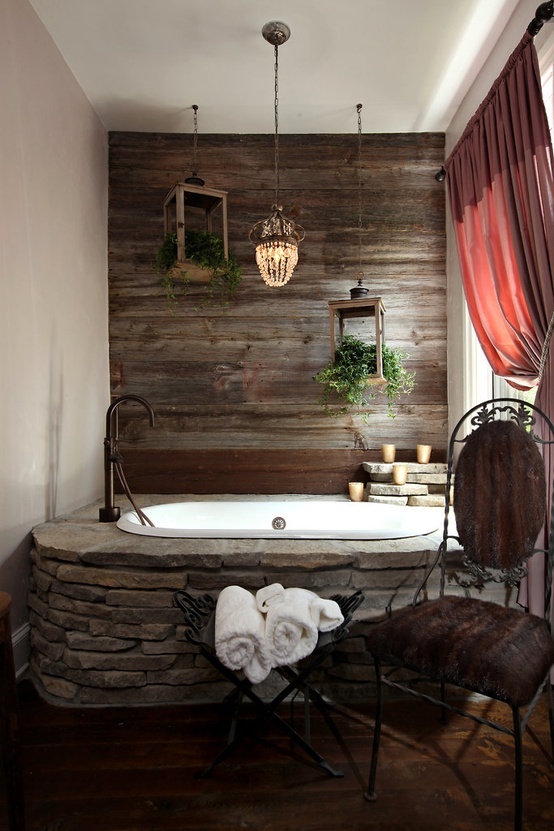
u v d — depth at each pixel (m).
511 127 2.03
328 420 3.18
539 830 1.26
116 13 2.23
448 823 1.29
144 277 3.18
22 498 2.11
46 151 2.32
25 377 2.13
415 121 3.08
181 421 3.17
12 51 2.02
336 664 1.84
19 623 2.06
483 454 1.70
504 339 2.27
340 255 3.19
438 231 3.20
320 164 3.19
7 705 1.17
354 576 1.84
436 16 2.24
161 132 3.17
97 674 1.81
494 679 1.19
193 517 2.83
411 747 1.58
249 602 1.52
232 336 3.19
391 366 3.00
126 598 1.81
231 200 3.18
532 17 2.07
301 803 1.35
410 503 2.84
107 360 3.13
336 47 2.43
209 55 2.49
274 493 3.16
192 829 1.27
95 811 1.33
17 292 2.07
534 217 1.88
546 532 1.78
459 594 1.88
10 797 1.17
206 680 1.81
